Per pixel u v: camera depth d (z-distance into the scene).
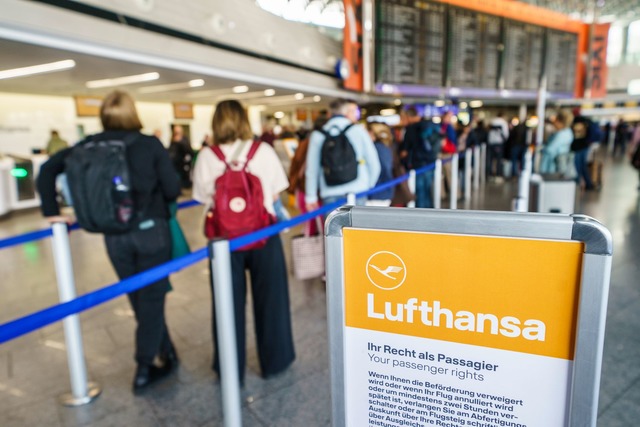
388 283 0.94
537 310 0.83
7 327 1.09
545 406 0.87
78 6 4.08
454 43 9.85
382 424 1.04
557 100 13.30
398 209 0.91
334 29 10.02
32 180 7.95
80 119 11.29
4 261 4.61
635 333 2.52
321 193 3.19
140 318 2.20
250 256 2.19
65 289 2.04
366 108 13.66
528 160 4.46
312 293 3.40
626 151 18.50
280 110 16.03
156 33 4.98
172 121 13.34
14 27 3.56
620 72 17.81
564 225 0.77
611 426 1.79
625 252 3.95
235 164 2.06
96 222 1.94
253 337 2.75
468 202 7.03
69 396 2.19
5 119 9.83
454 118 9.83
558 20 11.98
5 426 1.98
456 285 0.88
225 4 6.12
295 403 2.07
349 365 1.03
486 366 0.90
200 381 2.29
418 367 0.96
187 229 5.89
